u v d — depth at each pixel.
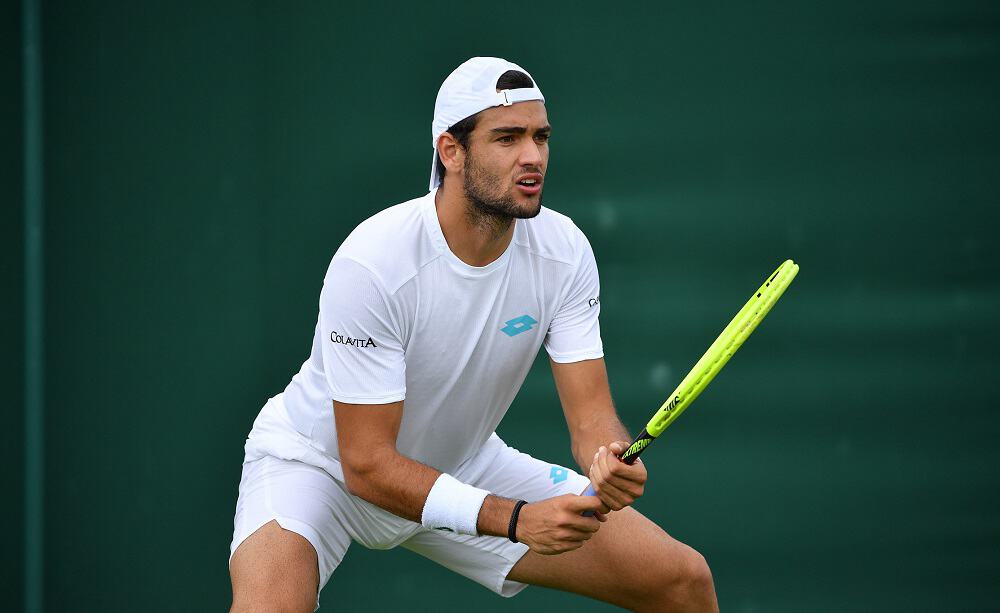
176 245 18.62
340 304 11.35
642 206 18.14
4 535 18.39
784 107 18.00
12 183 18.67
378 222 11.55
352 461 11.52
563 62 18.31
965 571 17.42
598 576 12.74
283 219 18.52
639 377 18.05
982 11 17.72
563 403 12.48
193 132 18.66
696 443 17.86
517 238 11.68
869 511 17.58
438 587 18.03
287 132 18.53
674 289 18.05
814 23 17.95
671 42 18.17
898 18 17.84
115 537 18.42
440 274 11.45
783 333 17.83
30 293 18.64
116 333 18.61
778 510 17.69
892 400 17.66
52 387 18.61
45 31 18.77
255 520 12.03
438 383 11.98
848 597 17.55
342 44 18.52
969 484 17.52
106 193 18.70
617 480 10.66
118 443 18.52
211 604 18.27
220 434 18.44
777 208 17.95
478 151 10.85
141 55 18.75
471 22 18.42
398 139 18.42
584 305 12.22
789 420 17.75
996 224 17.66
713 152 18.06
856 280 17.81
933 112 17.80
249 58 18.61
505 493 13.34
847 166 17.89
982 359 17.59
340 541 12.56
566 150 18.27
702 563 12.56
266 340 18.47
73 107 18.77
